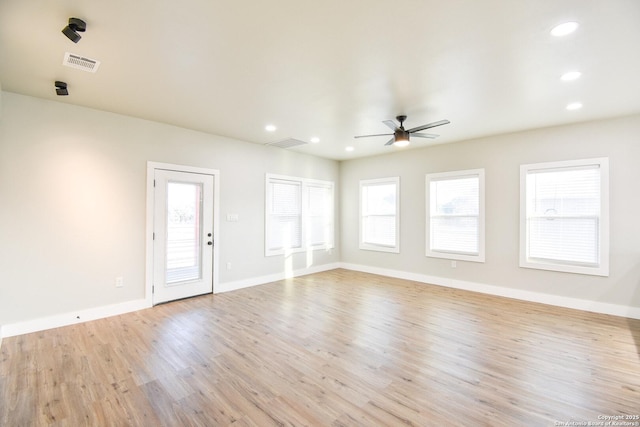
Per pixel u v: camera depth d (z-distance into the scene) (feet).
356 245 23.00
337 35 7.35
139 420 6.48
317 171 22.26
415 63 8.70
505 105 11.82
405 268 20.07
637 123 12.62
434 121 13.83
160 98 11.33
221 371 8.43
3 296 10.61
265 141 17.83
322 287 17.80
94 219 12.50
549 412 6.69
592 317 12.70
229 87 10.33
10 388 7.61
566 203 14.33
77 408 6.87
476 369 8.52
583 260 13.87
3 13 6.38
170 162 14.69
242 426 6.29
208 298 15.49
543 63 8.63
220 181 16.67
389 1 6.09
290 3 6.15
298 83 10.02
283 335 10.85
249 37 7.42
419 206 19.36
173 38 7.45
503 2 6.12
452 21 6.78
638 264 12.55
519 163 15.48
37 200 11.25
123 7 6.26
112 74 9.36
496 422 6.37
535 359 9.06
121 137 13.20
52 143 11.57
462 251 17.56
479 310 13.60
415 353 9.47
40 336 10.73
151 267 14.07
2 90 10.52
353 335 10.84
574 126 13.98
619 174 12.95
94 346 9.96
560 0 6.03
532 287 15.07
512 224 15.69
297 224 21.02
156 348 9.82
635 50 7.88
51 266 11.52
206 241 16.12
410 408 6.84
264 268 18.88
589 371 8.38
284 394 7.39
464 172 17.34
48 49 7.91
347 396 7.30
